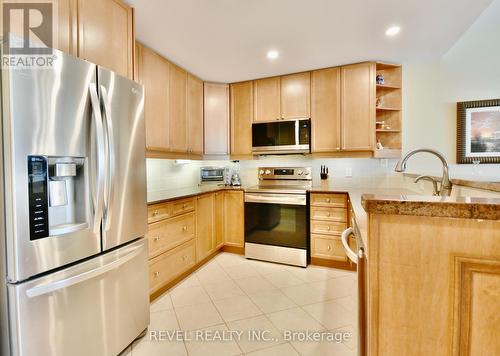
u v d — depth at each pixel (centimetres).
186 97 301
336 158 328
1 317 105
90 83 132
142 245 170
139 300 170
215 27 210
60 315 119
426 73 294
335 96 298
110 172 139
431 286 68
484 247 64
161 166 302
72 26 137
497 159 273
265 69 303
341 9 189
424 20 205
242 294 229
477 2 183
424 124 296
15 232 103
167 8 184
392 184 311
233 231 329
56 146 116
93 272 130
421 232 68
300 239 290
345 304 212
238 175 377
